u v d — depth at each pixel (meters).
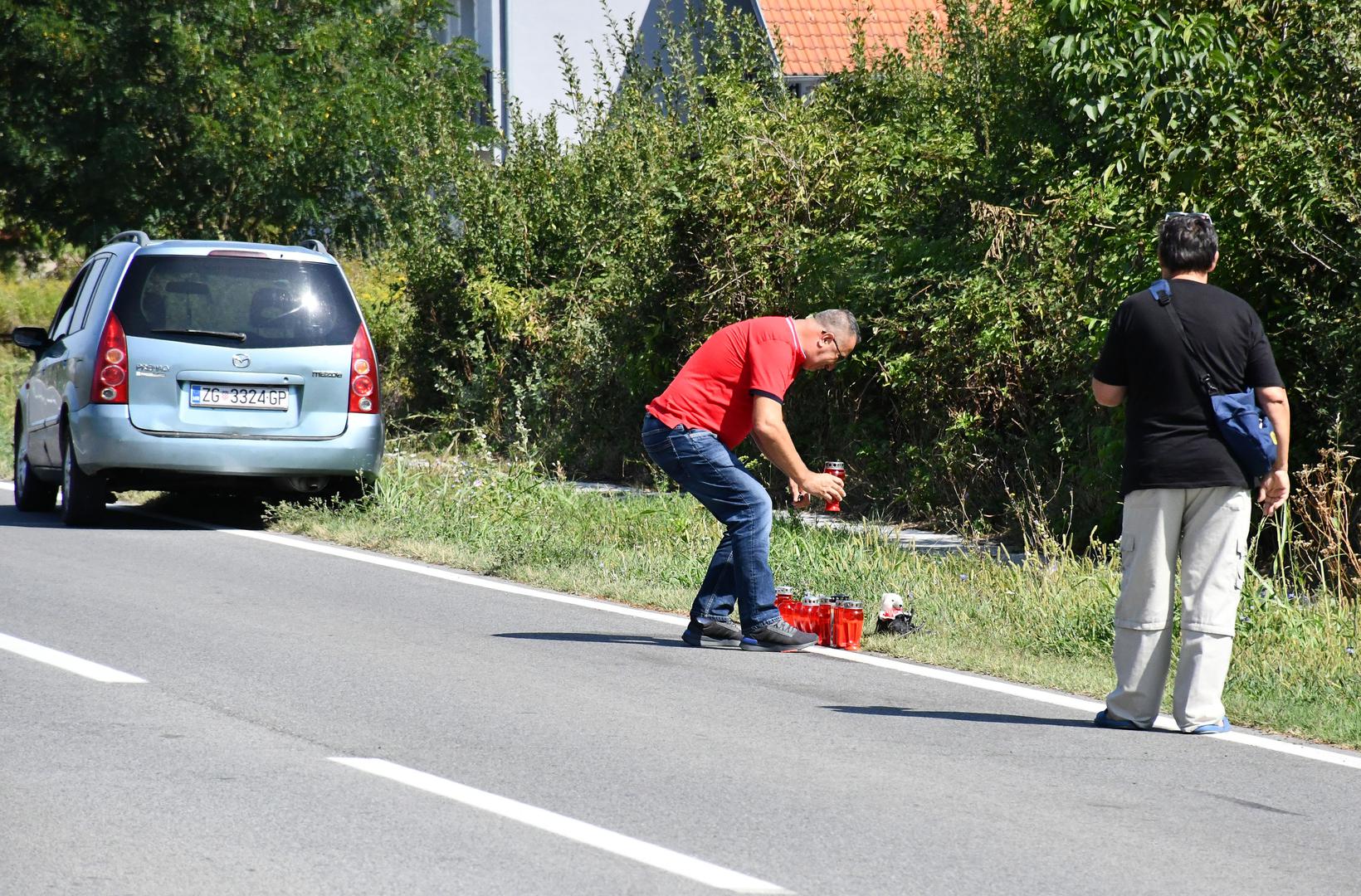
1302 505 29.69
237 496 44.34
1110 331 20.42
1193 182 33.69
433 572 32.06
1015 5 46.31
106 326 36.66
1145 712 20.27
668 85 60.97
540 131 66.69
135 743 17.89
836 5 91.00
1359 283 30.53
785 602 26.12
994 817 16.06
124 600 27.42
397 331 63.47
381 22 87.94
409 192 66.88
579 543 34.34
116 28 78.12
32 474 41.12
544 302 57.00
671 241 49.66
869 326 42.78
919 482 40.78
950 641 25.58
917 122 49.31
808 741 19.03
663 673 22.86
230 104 78.38
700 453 24.84
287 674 21.80
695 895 13.45
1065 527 35.94
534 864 14.15
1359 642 24.66
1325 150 31.00
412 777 16.86
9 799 15.66
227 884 13.41
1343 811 16.78
